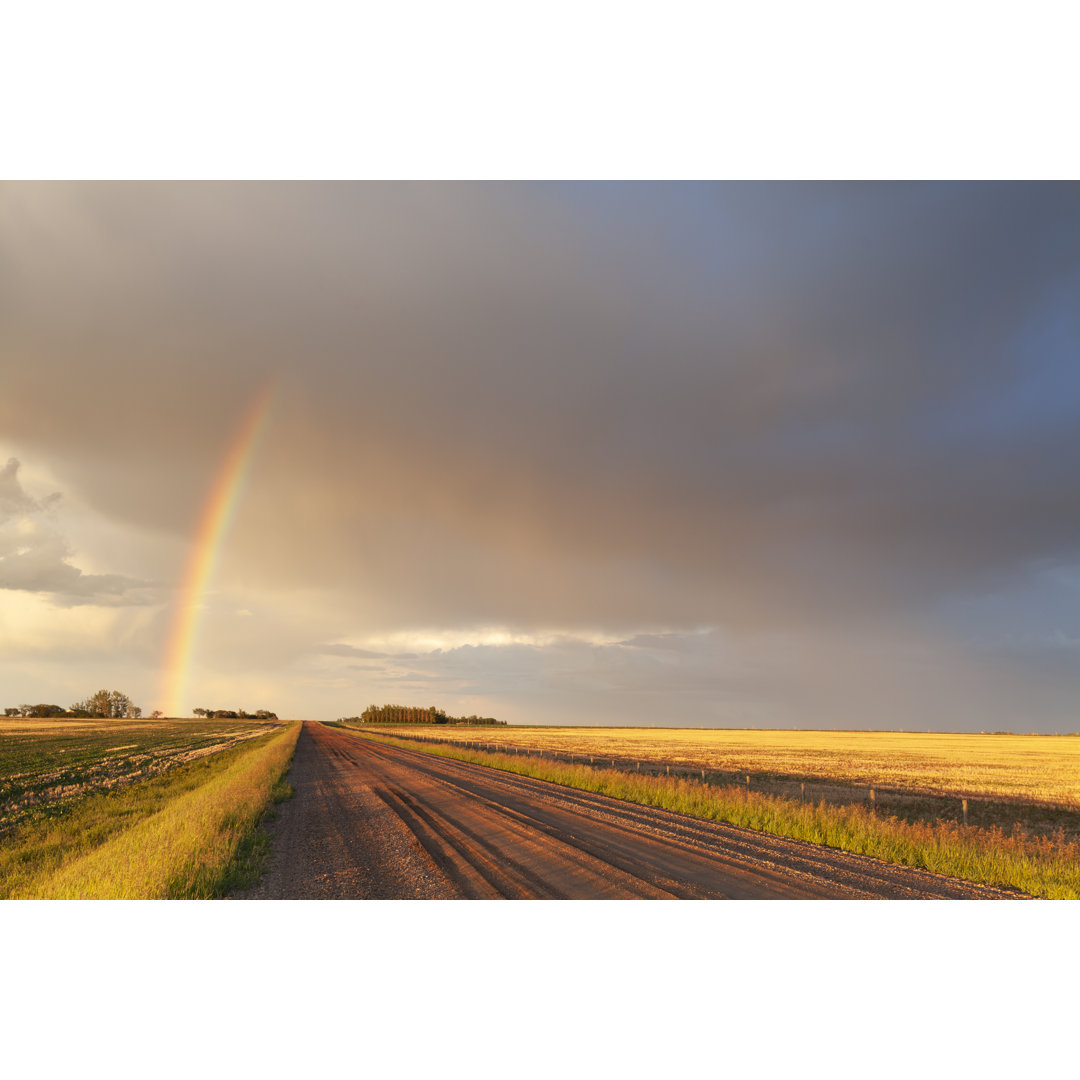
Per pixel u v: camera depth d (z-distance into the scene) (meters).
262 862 12.57
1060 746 107.94
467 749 55.69
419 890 10.54
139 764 43.91
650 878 11.22
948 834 14.26
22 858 14.88
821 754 74.00
